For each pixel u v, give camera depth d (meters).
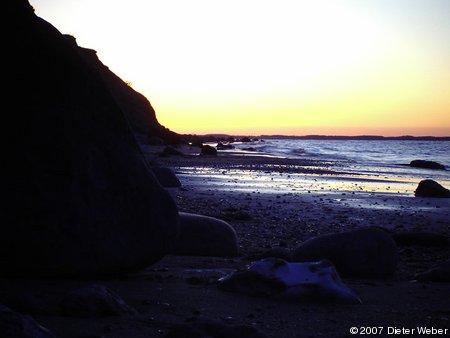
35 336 3.34
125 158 6.50
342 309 5.37
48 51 6.32
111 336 4.05
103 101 6.54
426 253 10.12
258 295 5.75
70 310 4.56
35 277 5.85
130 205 6.37
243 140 143.00
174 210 6.71
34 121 6.06
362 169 37.72
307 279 5.79
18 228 5.74
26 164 5.93
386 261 7.66
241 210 14.44
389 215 15.45
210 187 21.53
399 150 86.62
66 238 5.91
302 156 57.84
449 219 15.15
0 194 5.77
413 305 5.65
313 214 14.98
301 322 4.84
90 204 6.10
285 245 10.39
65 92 6.28
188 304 5.31
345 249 7.66
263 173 30.47
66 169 6.06
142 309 5.00
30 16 6.38
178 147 68.75
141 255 6.34
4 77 6.09
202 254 9.07
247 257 8.82
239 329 3.91
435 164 43.56
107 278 6.25
